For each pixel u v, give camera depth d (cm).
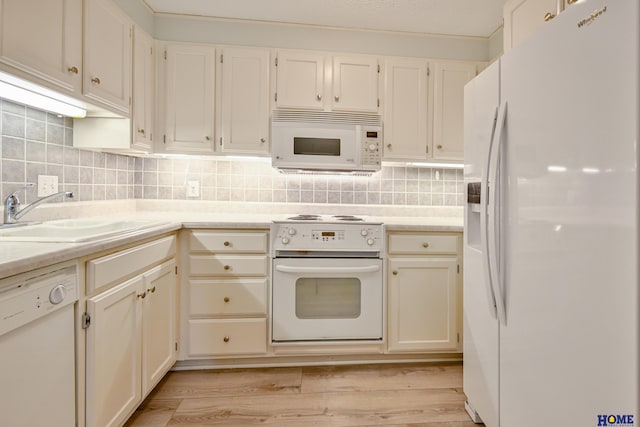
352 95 222
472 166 137
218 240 190
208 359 196
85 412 109
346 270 192
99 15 155
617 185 68
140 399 144
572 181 79
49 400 94
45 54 123
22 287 83
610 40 69
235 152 216
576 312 79
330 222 194
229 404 160
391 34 229
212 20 217
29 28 115
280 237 192
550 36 86
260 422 147
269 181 246
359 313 197
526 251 96
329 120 218
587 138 75
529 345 96
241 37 219
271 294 193
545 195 88
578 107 77
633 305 65
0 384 78
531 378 96
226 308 192
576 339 79
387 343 199
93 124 182
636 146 64
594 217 73
